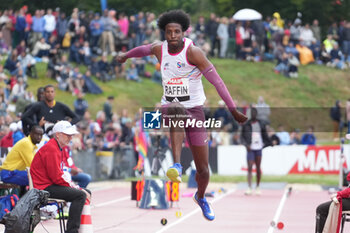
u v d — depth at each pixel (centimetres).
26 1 5922
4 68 4541
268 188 3506
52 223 1914
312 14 7956
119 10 7488
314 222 2080
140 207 2473
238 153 4106
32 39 4950
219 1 8350
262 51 6738
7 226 1334
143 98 5722
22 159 1814
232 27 6284
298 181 3784
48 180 1476
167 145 3691
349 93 6838
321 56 7075
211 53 6241
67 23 5281
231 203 2719
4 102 3794
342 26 7050
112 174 3825
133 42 5669
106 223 2017
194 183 3475
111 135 4000
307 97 6706
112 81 5841
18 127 2352
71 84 5044
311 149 4041
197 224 2006
